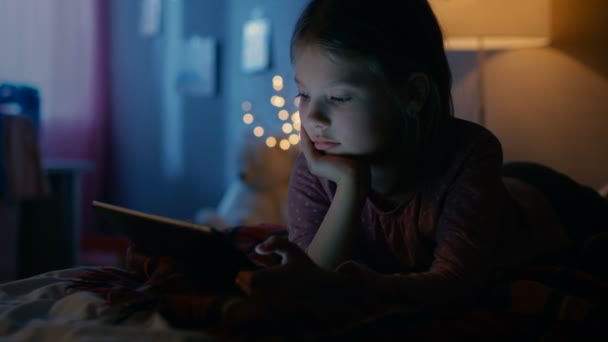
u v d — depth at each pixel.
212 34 3.87
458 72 1.93
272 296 0.61
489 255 0.77
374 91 0.75
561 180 1.31
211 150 3.89
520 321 0.70
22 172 2.51
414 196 0.84
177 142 4.07
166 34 4.09
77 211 3.03
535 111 1.82
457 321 0.66
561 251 1.08
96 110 4.25
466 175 0.79
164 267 0.76
